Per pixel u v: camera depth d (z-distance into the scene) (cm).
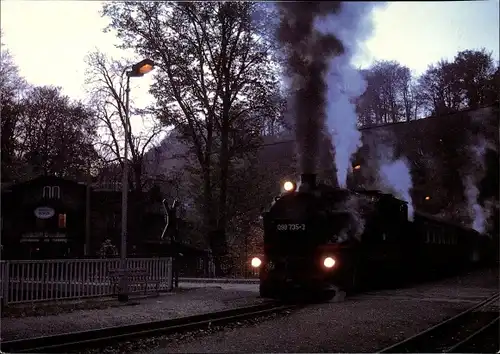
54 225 3503
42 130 4453
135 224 3738
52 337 926
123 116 3588
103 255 2947
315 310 1332
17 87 3853
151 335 1006
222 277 2992
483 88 3628
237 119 3078
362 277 1714
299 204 1559
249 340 951
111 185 4016
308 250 1523
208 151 3069
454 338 1030
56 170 4466
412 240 2280
